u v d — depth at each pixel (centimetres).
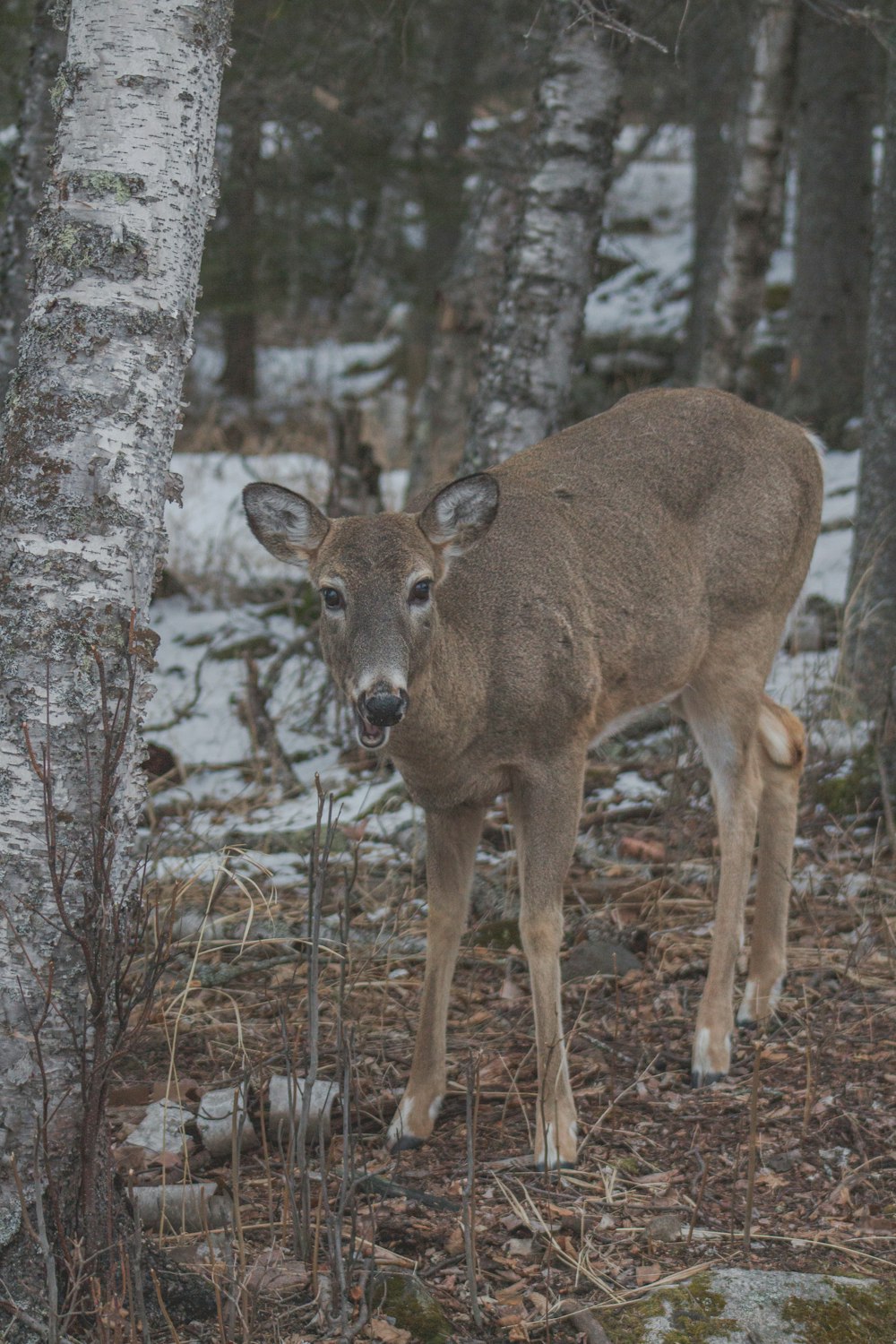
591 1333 593
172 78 608
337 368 3728
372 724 720
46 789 554
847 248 2381
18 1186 550
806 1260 654
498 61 2266
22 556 586
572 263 1328
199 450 2880
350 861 1141
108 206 598
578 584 847
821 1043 859
